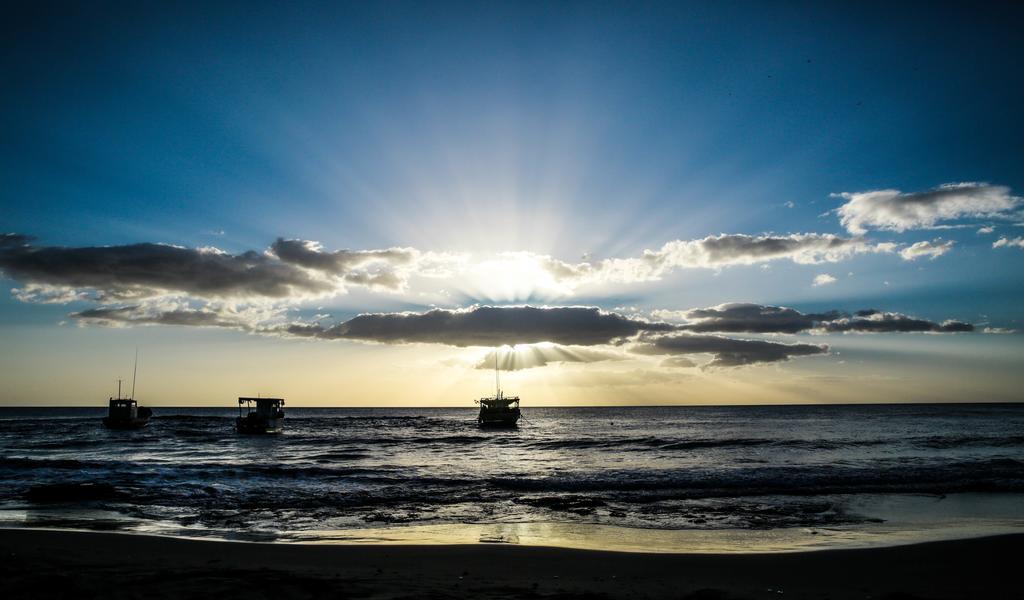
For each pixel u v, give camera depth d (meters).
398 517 19.70
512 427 96.94
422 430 97.31
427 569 11.91
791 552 13.84
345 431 94.12
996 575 11.76
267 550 13.67
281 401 81.88
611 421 133.00
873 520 18.83
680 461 39.31
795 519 19.11
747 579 11.43
